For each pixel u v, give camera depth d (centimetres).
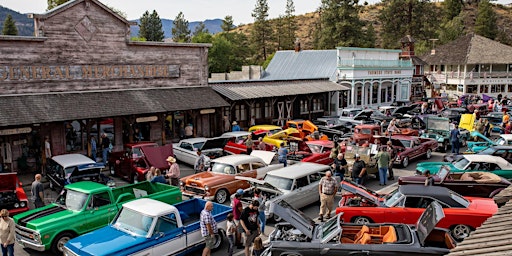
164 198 1455
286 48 10356
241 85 3344
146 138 2723
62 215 1259
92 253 1020
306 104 3944
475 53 6366
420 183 1655
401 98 5125
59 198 1379
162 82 2722
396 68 4903
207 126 3048
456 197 1326
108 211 1325
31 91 2170
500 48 6525
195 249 1221
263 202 1343
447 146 2855
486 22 11419
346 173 1975
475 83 6322
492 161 1798
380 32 12094
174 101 2642
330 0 8644
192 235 1207
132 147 2083
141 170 1962
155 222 1125
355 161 1850
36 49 2172
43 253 1275
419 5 10506
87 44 2359
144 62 2623
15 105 2044
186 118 2942
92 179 1775
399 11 10650
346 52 4375
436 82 6781
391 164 2116
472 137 2961
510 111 3950
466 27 12812
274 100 3406
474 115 3098
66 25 2267
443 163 2017
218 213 1366
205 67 2958
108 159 2272
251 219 1185
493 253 661
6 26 9638
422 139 2602
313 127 2995
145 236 1105
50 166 1897
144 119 2508
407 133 2869
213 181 1697
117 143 2564
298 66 4706
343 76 4266
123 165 2100
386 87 4878
